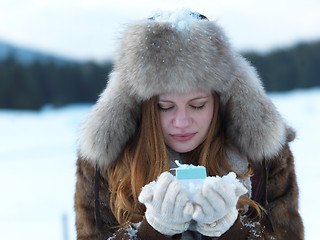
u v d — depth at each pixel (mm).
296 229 1516
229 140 1521
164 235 1240
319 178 5012
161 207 1188
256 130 1403
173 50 1304
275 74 23156
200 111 1408
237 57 1433
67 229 3330
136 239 1303
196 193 1168
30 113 20016
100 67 24734
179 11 1386
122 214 1484
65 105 24406
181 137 1429
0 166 7250
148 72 1314
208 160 1505
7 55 24656
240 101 1402
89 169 1527
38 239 3537
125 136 1464
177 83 1306
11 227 3941
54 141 9883
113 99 1414
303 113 11641
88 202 1525
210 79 1326
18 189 5598
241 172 1509
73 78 24875
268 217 1452
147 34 1334
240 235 1271
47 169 6840
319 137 8000
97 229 1492
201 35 1326
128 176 1472
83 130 1485
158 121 1448
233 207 1205
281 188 1524
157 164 1452
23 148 9070
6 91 22766
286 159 1534
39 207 4656
